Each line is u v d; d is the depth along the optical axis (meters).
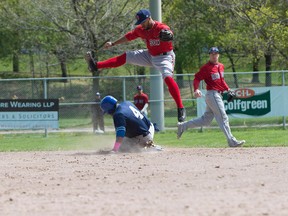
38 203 19.08
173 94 36.75
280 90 63.84
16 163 30.89
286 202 18.33
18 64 129.50
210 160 29.58
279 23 85.75
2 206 18.75
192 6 108.69
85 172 25.86
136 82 78.69
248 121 65.62
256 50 88.94
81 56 94.31
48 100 64.19
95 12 86.44
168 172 25.03
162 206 18.00
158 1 63.53
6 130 65.88
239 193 19.88
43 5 87.56
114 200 19.14
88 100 81.38
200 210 17.33
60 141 55.28
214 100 38.00
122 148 34.88
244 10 88.00
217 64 38.22
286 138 50.97
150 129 35.00
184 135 59.03
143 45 89.56
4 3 98.00
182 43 115.00
